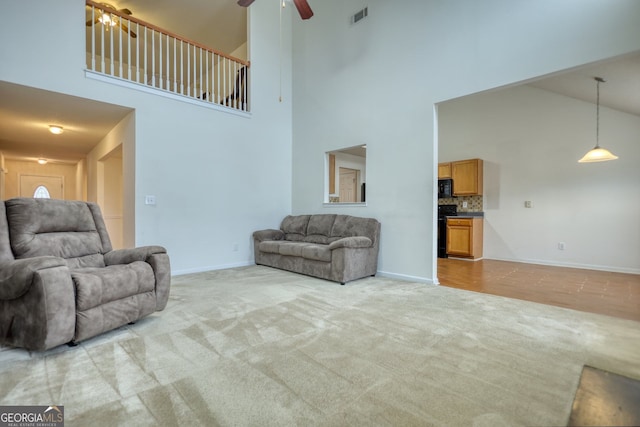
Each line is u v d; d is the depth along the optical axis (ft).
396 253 13.51
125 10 14.98
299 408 4.53
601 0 8.53
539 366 5.75
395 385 5.16
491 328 7.64
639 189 14.11
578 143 15.75
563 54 9.16
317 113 17.49
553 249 16.62
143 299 7.93
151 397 4.78
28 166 27.04
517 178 17.90
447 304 9.64
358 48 15.30
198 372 5.57
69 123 15.28
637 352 6.31
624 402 4.50
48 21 11.09
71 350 6.43
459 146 20.26
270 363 5.90
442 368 5.70
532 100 17.30
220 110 15.88
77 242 8.61
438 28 12.15
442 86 12.02
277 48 18.51
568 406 4.55
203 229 15.20
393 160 13.70
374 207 14.44
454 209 20.33
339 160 23.38
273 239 16.93
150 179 13.50
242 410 4.47
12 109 13.12
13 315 6.25
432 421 4.25
